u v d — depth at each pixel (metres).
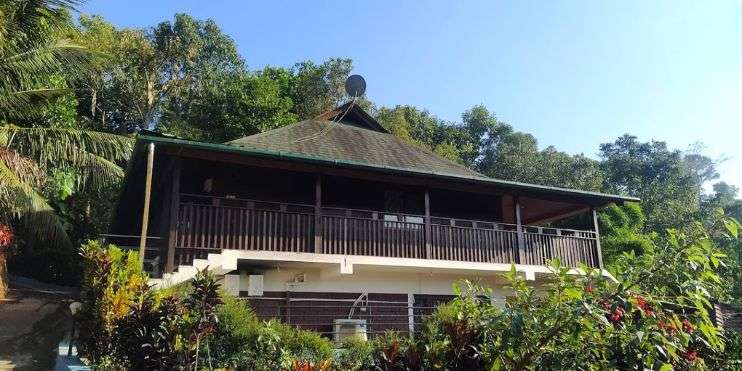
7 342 10.48
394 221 13.17
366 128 17.95
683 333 4.49
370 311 13.27
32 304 13.75
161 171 13.54
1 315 12.45
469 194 16.66
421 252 13.29
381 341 8.66
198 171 13.51
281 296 12.63
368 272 13.69
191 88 34.78
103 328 7.68
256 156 11.70
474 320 4.61
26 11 14.07
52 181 17.67
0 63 13.97
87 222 22.94
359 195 14.98
